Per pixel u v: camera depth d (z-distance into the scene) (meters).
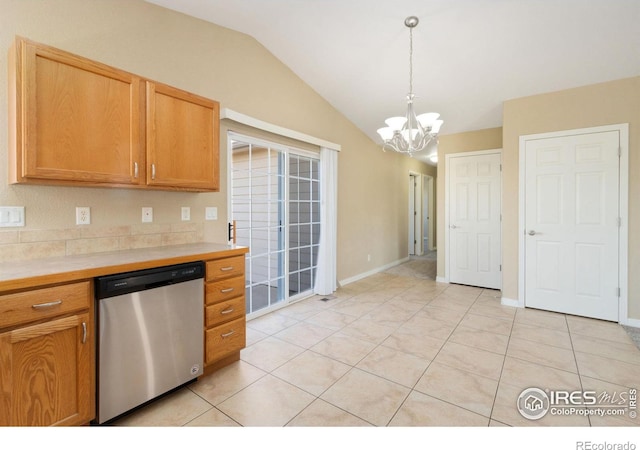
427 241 8.27
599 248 3.14
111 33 2.09
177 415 1.68
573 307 3.28
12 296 1.25
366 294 4.11
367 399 1.83
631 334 2.78
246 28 2.87
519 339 2.67
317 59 3.31
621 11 2.33
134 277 1.62
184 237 2.52
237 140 2.96
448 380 2.03
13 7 1.70
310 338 2.71
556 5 2.33
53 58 1.56
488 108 3.83
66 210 1.90
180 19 2.48
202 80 2.63
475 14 2.49
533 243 3.48
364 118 4.54
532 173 3.46
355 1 2.44
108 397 1.54
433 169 8.46
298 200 3.78
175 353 1.83
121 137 1.82
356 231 4.91
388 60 3.18
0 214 1.66
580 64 2.92
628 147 2.98
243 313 2.28
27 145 1.49
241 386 1.97
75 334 1.44
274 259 3.46
